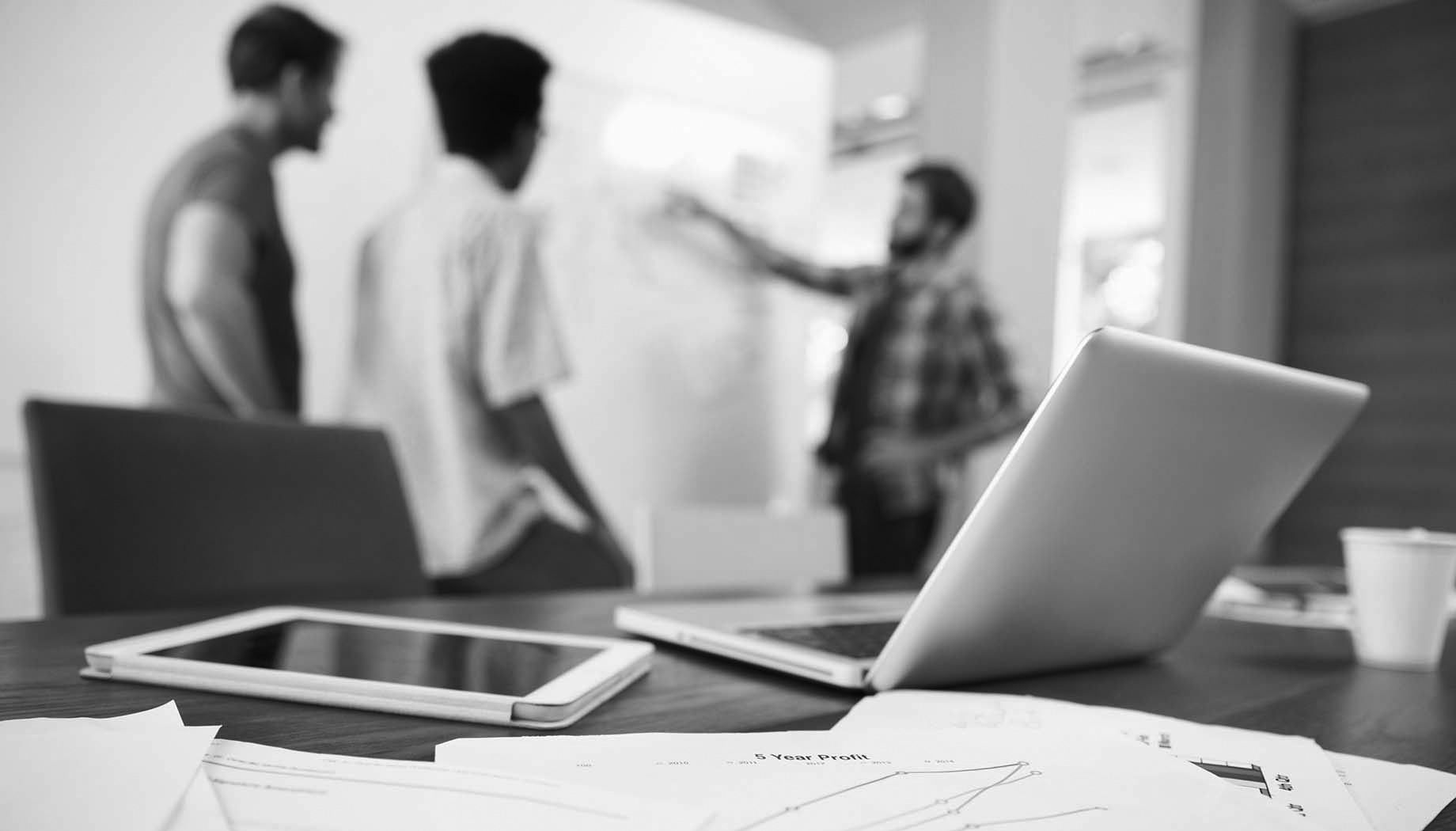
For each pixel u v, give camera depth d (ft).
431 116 9.43
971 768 1.34
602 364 10.53
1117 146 20.40
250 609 3.34
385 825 1.05
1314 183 15.93
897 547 11.62
